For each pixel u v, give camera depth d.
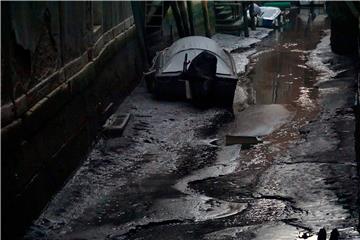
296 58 20.91
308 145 10.77
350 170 9.28
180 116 13.20
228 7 25.97
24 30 7.20
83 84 10.01
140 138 11.69
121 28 13.91
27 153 7.34
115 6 13.38
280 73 18.39
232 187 9.06
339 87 15.70
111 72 12.80
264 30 27.80
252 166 10.01
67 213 8.14
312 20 31.86
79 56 9.91
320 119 12.64
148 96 14.70
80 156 10.00
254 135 11.94
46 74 8.09
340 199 8.19
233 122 12.93
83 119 10.19
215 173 9.77
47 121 8.14
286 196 8.51
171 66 14.19
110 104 12.57
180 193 8.92
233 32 25.81
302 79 17.36
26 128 7.21
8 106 6.61
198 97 13.55
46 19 8.09
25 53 7.25
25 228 7.36
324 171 9.33
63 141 8.98
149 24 17.45
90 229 7.66
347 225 7.04
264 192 8.74
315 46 23.27
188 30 19.83
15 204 6.96
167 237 7.25
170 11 19.17
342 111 13.09
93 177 9.59
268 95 15.51
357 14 13.78
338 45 19.95
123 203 8.55
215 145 11.43
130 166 10.25
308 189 8.68
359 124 9.71
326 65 18.91
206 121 12.95
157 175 9.81
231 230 7.27
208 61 13.55
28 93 7.32
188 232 7.38
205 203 8.47
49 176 8.30
